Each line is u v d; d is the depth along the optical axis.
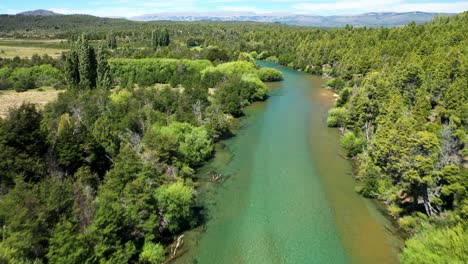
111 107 76.69
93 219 35.88
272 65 194.00
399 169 45.22
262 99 115.19
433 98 77.12
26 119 46.22
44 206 35.00
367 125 71.19
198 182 58.53
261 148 73.12
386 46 137.12
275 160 67.06
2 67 134.12
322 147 73.19
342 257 40.66
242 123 90.69
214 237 44.31
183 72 141.12
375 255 40.72
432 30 141.50
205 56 168.12
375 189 52.12
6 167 42.59
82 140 51.12
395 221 46.84
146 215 40.56
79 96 83.06
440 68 81.25
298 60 181.25
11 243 30.58
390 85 77.31
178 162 57.44
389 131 50.97
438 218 39.56
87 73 110.94
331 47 173.38
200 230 45.66
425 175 42.31
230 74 129.38
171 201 43.34
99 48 113.75
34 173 43.75
